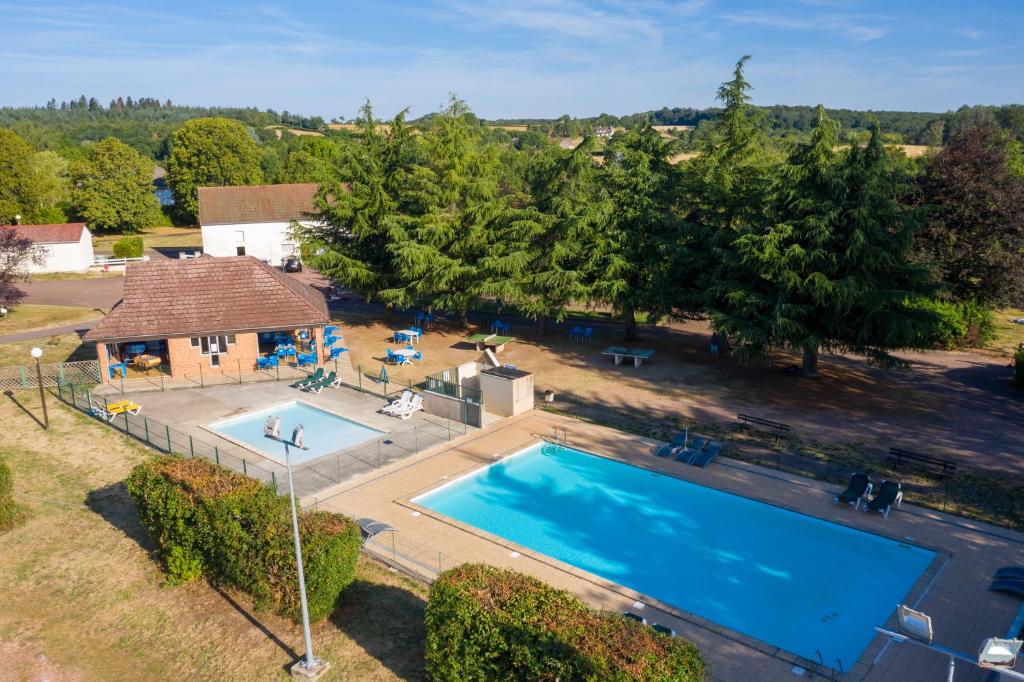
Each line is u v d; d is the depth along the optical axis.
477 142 42.78
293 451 25.38
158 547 18.84
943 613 15.70
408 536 19.27
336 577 15.23
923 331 28.02
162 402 30.39
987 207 36.31
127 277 34.38
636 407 29.92
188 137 97.94
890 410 28.97
